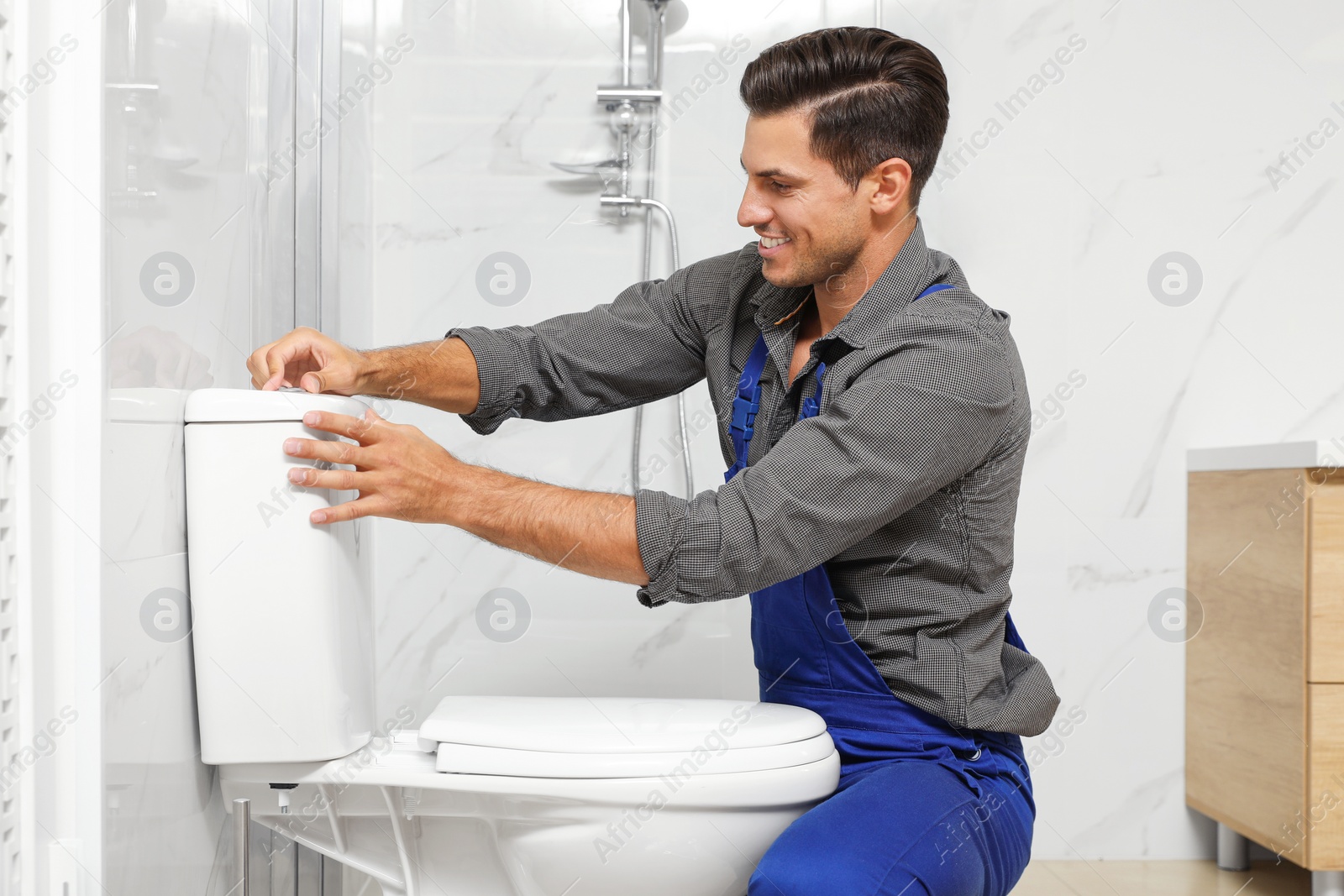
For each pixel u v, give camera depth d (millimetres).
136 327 890
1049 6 1855
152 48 944
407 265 1818
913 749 1063
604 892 1006
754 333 1226
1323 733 1559
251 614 960
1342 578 1551
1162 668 1885
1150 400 1884
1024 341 1876
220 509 954
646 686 1849
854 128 1064
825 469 1004
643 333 1293
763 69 1095
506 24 1822
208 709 971
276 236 1417
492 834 1039
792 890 893
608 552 987
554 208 1828
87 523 804
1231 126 1876
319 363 1078
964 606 1079
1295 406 1882
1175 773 1893
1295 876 1805
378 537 1832
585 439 1844
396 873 1062
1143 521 1887
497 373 1232
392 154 1813
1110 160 1866
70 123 802
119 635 839
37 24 783
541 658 1846
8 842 751
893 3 1840
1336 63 1877
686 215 1828
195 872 1016
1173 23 1866
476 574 1841
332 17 1648
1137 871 1831
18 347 766
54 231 802
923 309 1075
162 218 971
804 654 1126
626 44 1789
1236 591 1740
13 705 764
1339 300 1885
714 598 1016
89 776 804
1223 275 1879
